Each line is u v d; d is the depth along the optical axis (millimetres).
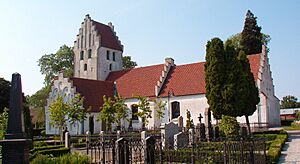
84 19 62344
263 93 44031
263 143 17953
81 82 52281
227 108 34469
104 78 60438
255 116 43688
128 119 49750
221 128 33281
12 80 11305
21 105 11227
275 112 52219
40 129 57281
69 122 48750
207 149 16734
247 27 73062
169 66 53812
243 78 34625
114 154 15516
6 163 10719
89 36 61438
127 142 15945
